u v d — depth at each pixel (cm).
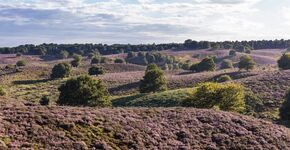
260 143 3428
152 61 19488
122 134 3052
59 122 3009
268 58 18675
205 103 5441
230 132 3572
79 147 2656
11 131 2655
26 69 14350
